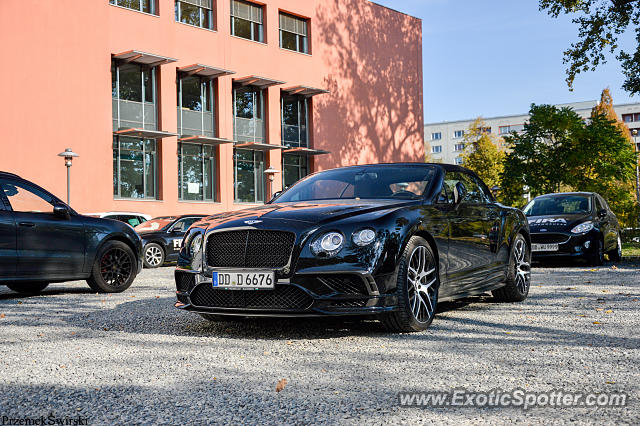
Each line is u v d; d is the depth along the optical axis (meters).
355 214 4.77
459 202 5.60
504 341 4.48
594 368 3.64
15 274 7.32
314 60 31.12
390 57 35.62
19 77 20.70
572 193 13.27
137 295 8.04
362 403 3.00
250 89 28.52
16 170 20.62
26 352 4.33
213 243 4.86
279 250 4.60
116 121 23.52
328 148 31.72
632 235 22.08
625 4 18.28
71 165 21.50
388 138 35.25
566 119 21.39
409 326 4.77
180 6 25.80
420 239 4.93
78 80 22.11
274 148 28.58
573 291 7.56
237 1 28.03
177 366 3.82
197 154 26.42
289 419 2.78
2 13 20.34
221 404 3.02
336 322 5.38
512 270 6.60
